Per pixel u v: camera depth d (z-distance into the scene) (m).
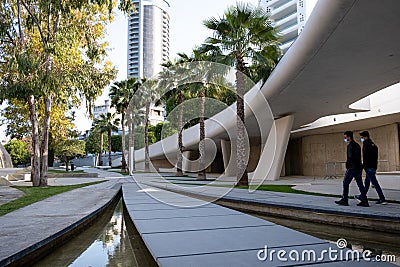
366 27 6.82
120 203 9.73
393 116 16.47
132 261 3.55
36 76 11.37
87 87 13.15
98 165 51.31
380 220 4.81
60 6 11.55
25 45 12.03
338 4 5.98
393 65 9.34
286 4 48.88
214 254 2.99
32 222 4.92
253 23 12.76
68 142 31.70
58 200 8.13
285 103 14.05
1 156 29.84
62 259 3.66
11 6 12.66
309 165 23.58
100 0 11.73
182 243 3.39
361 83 11.23
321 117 18.61
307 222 5.89
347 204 6.05
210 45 13.23
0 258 2.92
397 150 18.03
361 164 6.01
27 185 14.67
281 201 6.81
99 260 3.61
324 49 8.02
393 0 5.73
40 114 16.69
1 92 11.38
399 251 3.79
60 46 12.24
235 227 4.24
